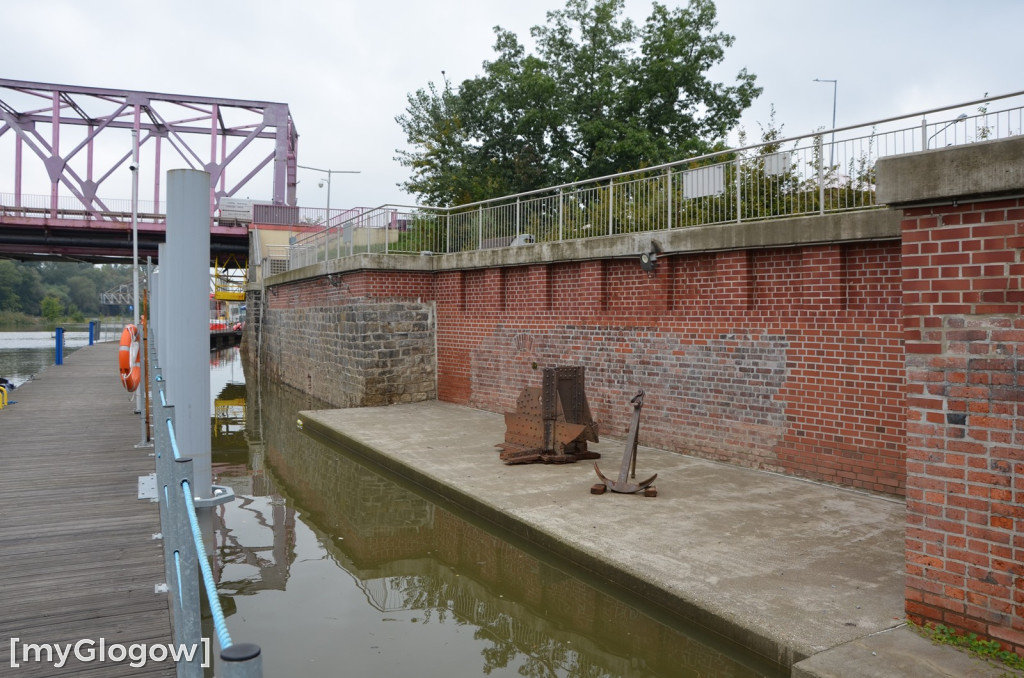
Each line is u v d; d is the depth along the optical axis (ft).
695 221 34.37
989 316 13.82
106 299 435.53
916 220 14.89
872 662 13.44
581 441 33.19
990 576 13.70
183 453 21.44
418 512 29.50
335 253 60.59
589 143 92.22
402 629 18.67
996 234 13.75
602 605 19.60
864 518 23.26
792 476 29.14
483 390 48.60
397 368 52.08
